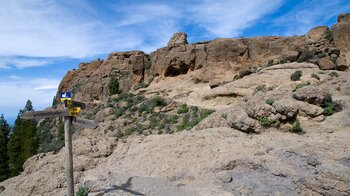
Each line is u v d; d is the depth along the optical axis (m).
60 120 61.44
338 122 12.59
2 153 36.88
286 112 13.54
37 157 13.72
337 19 42.50
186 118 36.69
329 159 9.54
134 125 40.12
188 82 49.50
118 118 44.31
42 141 58.88
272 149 11.29
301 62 38.75
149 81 57.75
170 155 12.52
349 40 38.50
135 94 52.91
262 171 10.17
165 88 49.66
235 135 14.06
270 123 13.77
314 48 40.72
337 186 8.03
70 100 7.98
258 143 12.28
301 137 12.23
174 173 11.03
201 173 10.82
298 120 13.34
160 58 56.41
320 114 13.30
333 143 10.67
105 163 12.48
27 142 44.97
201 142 13.44
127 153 13.41
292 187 9.10
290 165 9.99
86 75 76.88
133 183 10.28
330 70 34.12
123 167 11.95
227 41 48.66
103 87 68.56
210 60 49.25
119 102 49.78
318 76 31.25
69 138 8.03
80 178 11.01
